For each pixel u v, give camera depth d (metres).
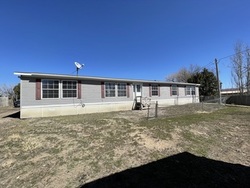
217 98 27.06
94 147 5.99
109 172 4.54
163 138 6.93
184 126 8.67
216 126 9.27
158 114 12.57
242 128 9.29
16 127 8.69
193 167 4.91
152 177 4.33
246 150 6.45
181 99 23.34
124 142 6.43
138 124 8.84
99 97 15.59
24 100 12.12
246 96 25.06
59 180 4.23
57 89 13.41
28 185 4.08
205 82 32.50
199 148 6.30
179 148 6.16
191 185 4.05
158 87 20.55
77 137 6.90
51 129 8.06
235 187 4.09
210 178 4.39
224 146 6.74
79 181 4.17
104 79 15.77
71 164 4.94
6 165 4.99
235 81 34.44
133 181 4.15
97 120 9.93
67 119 10.73
